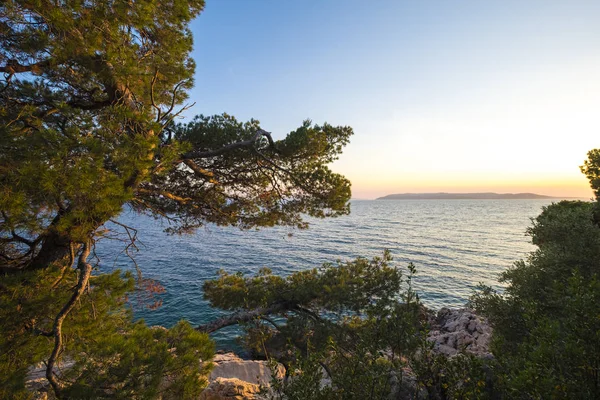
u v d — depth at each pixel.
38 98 6.59
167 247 54.47
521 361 4.44
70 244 5.27
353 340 9.36
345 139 9.51
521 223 113.94
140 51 6.55
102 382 4.30
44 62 5.84
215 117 9.66
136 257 42.03
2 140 4.32
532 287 11.08
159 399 4.55
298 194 9.92
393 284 11.48
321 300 11.51
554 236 13.70
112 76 5.78
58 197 4.25
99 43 5.40
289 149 8.55
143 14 5.58
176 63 6.71
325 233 82.88
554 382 3.72
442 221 121.94
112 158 4.90
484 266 44.84
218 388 8.59
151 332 5.24
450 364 4.13
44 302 5.08
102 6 5.27
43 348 4.96
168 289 29.42
